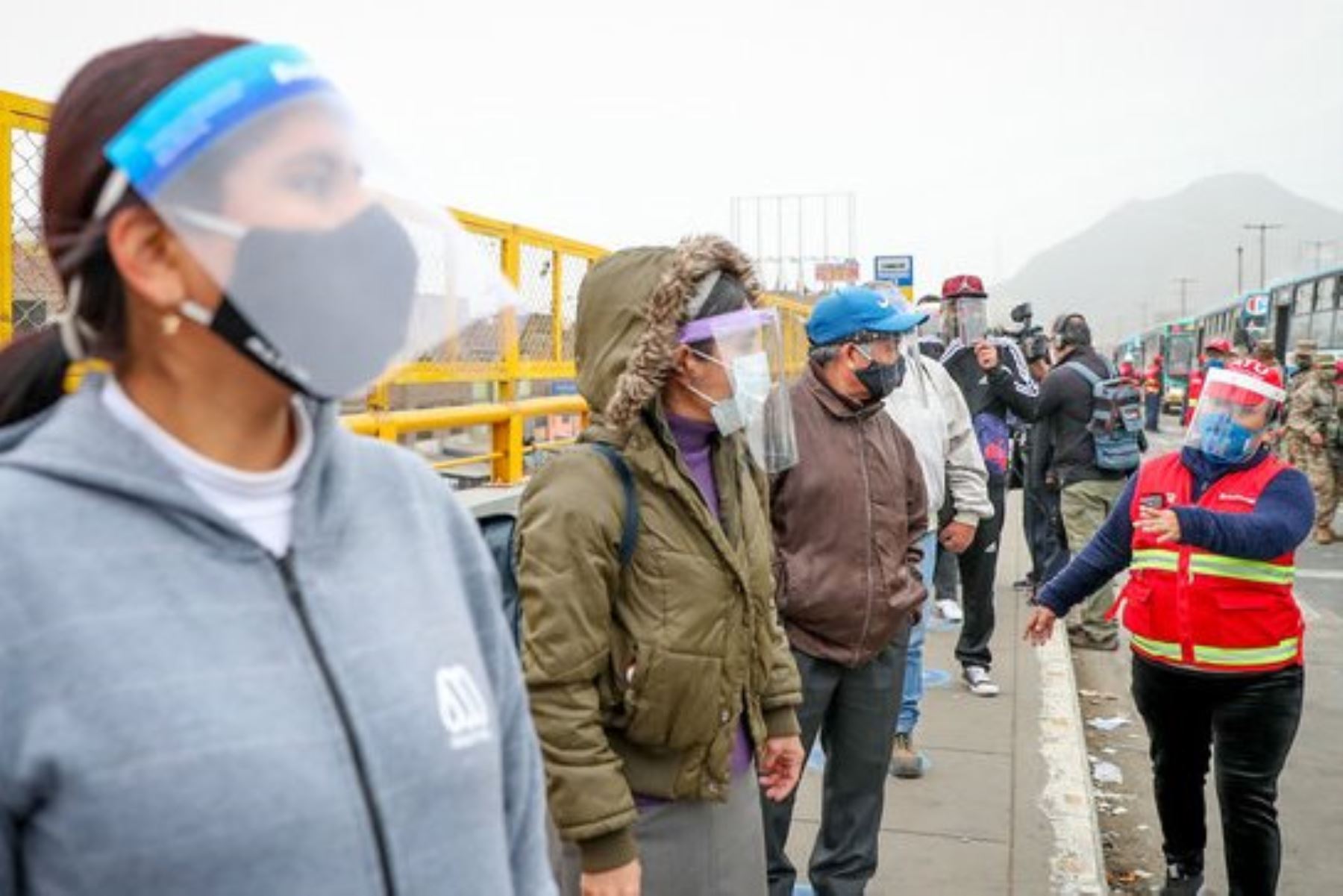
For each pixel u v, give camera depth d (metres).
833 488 3.21
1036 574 7.86
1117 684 6.67
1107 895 3.79
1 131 2.16
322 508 1.12
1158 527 3.41
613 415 2.12
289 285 0.97
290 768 0.99
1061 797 4.53
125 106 0.96
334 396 1.04
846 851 3.43
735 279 2.23
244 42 1.04
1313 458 11.51
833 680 3.30
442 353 1.16
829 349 3.27
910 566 3.50
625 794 2.08
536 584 2.06
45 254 1.03
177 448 1.04
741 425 2.22
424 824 1.08
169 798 0.93
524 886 1.33
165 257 0.99
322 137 1.00
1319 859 4.43
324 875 0.99
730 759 2.33
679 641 2.13
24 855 0.95
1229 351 16.39
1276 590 3.42
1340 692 6.54
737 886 2.35
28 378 1.12
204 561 1.01
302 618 1.05
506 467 3.85
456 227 1.16
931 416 4.59
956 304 6.15
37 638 0.93
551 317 4.66
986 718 5.48
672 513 2.16
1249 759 3.47
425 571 1.19
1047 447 7.50
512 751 1.34
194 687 0.96
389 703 1.07
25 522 0.95
